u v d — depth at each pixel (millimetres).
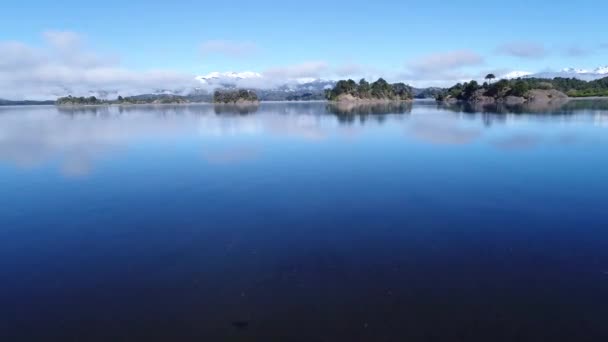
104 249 11484
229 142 33469
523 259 10359
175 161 24469
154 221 13656
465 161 23047
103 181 19188
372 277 9625
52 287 9445
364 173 20359
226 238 12141
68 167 22719
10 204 15602
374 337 7484
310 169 21578
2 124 62062
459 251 10898
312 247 11391
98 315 8336
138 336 7652
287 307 8492
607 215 13391
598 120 49000
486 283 9242
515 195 15867
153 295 9055
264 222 13430
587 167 20656
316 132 40750
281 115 76625
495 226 12617
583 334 7473
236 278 9750
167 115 87125
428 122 52000
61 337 7680
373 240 11758
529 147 27625
